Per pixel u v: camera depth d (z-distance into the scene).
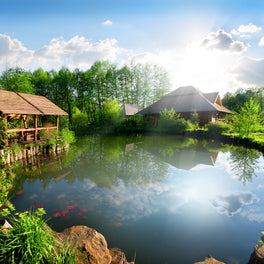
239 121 15.32
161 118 24.81
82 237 2.48
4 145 8.92
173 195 5.16
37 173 7.29
